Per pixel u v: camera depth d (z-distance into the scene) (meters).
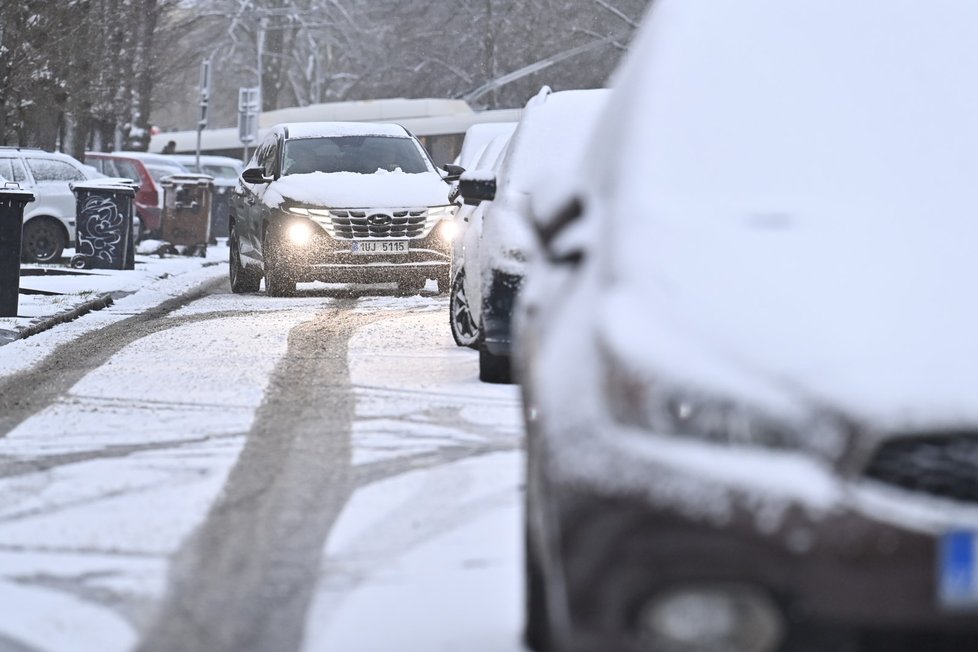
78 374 26.83
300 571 13.12
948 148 10.81
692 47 11.59
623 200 10.51
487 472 17.30
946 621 8.32
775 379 8.66
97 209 58.69
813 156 10.73
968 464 8.45
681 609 8.39
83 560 13.58
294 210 44.84
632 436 8.61
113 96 97.62
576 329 9.65
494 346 24.17
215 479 17.08
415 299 43.78
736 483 8.34
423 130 109.81
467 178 25.77
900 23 11.80
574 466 8.69
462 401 22.88
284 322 36.28
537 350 10.55
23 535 14.54
